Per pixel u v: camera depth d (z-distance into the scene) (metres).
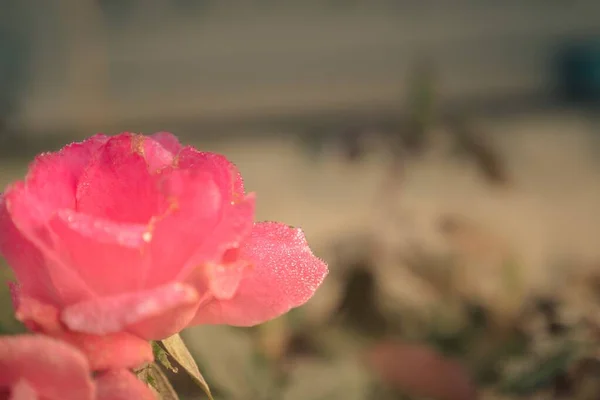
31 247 0.28
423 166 1.73
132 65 2.99
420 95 0.82
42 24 2.50
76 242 0.27
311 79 3.18
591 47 3.01
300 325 0.61
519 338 0.55
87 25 2.43
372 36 3.22
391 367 0.46
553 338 0.48
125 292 0.28
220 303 0.31
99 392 0.28
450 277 0.64
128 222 0.29
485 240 0.68
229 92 3.08
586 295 0.55
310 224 1.64
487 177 0.81
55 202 0.29
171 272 0.28
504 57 3.25
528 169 1.98
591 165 2.05
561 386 0.48
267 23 3.15
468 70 3.21
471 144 0.80
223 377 0.47
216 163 0.30
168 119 2.84
